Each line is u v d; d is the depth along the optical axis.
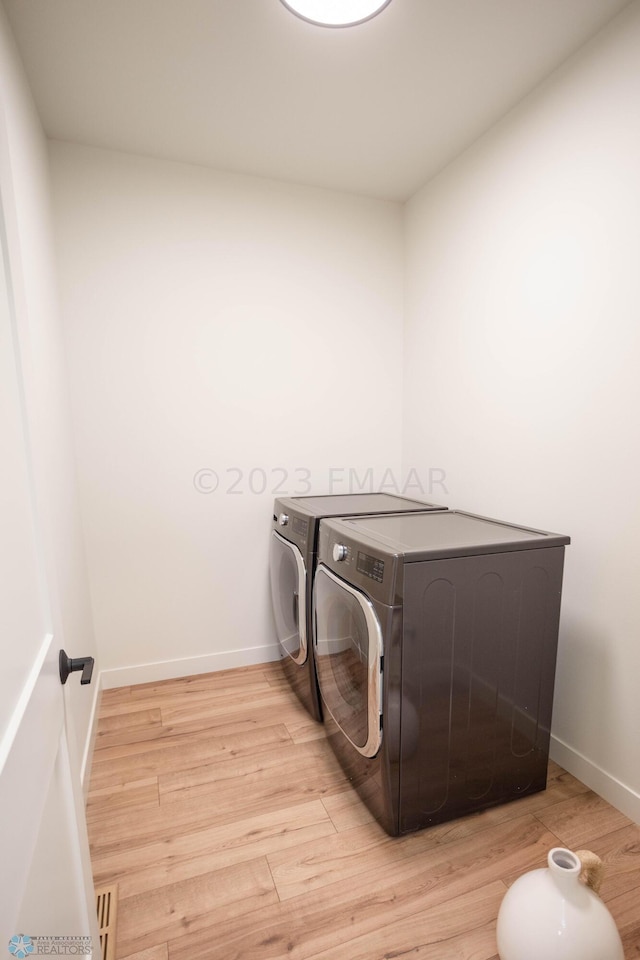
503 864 1.33
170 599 2.37
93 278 2.10
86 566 2.16
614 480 1.51
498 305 1.96
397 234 2.62
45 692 0.73
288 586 2.12
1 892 0.50
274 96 1.75
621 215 1.44
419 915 1.19
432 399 2.45
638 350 1.41
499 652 1.45
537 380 1.79
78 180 2.05
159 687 2.31
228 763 1.75
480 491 2.13
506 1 1.35
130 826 1.47
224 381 2.36
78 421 2.14
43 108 1.79
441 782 1.43
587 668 1.63
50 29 1.42
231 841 1.41
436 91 1.73
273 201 2.36
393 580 1.27
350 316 2.57
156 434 2.27
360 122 1.92
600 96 1.47
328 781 1.66
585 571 1.62
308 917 1.18
